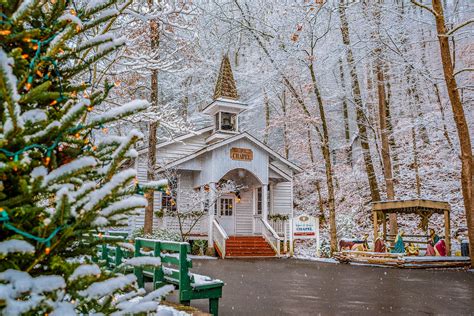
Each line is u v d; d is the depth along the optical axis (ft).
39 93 6.61
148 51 47.19
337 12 72.95
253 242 63.72
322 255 63.52
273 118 110.83
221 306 22.89
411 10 74.79
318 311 22.09
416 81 81.46
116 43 8.08
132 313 6.69
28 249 5.72
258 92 114.11
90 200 6.07
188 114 110.42
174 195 67.46
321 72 90.12
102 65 33.65
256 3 78.69
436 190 83.30
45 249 6.21
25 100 6.56
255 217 70.85
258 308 22.50
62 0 7.72
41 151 7.18
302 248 74.13
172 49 56.13
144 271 22.52
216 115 74.13
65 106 7.11
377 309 23.06
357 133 104.63
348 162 103.14
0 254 5.58
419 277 38.83
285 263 51.96
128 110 6.88
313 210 97.40
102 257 25.81
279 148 114.42
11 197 6.51
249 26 74.79
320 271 42.88
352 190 95.86
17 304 5.32
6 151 5.81
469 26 67.67
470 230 47.70
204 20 83.10
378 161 96.99
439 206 53.83
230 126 73.05
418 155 88.12
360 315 21.34
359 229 81.56
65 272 6.40
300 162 109.09
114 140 7.62
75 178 7.26
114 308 7.07
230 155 64.54
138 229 59.06
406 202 53.88
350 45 71.87
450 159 81.76
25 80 6.72
